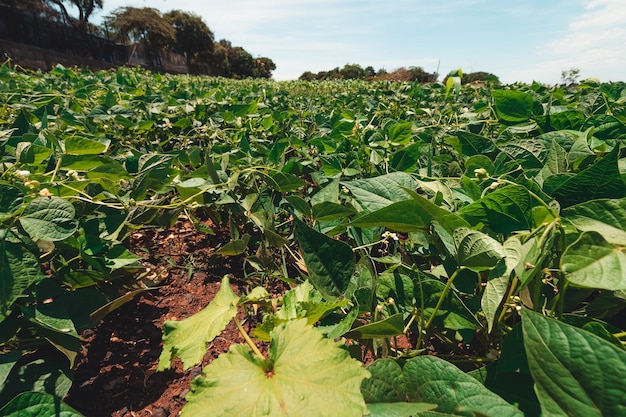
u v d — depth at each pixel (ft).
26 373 4.28
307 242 4.18
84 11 143.33
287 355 3.07
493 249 3.23
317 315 3.69
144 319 6.66
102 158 6.75
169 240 9.48
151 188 7.65
